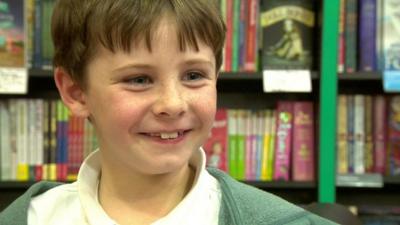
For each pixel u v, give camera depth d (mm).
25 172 1480
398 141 1504
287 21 1478
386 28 1445
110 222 643
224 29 665
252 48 1463
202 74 611
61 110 1490
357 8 1461
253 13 1457
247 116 1516
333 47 1394
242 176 1511
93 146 1495
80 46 627
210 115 618
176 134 606
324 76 1401
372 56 1453
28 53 1441
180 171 664
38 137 1485
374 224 1553
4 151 1478
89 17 608
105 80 600
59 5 684
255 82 1568
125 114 584
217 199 677
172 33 574
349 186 1539
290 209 661
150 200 655
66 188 734
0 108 1472
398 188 1713
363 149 1501
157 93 582
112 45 581
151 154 603
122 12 579
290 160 1518
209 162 1502
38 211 707
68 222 679
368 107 1504
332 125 1415
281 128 1509
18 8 1430
